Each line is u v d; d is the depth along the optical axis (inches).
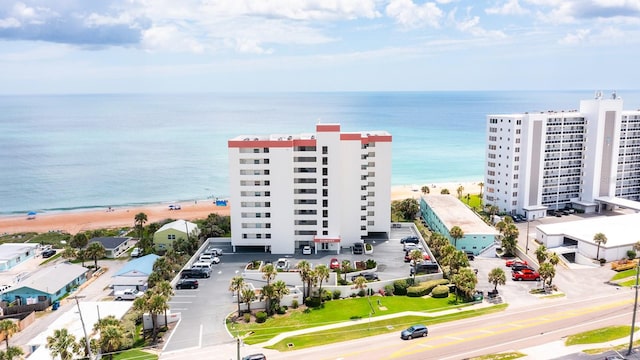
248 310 3476.9
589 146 6353.3
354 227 4916.3
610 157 6378.0
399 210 6397.6
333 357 2792.8
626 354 2701.8
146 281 4057.6
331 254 4692.4
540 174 6166.3
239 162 4645.7
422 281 4045.3
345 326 3248.0
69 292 4099.4
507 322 3250.5
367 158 4992.6
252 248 4857.3
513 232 4835.1
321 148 4608.8
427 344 2938.0
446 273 4119.1
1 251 5027.1
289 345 2970.0
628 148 6668.3
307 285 3762.3
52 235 6092.5
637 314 3309.5
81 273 4315.9
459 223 5162.4
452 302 3661.4
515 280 4116.6
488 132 6491.1
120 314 3383.4
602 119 6210.6
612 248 4527.6
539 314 3378.4
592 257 4601.4
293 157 4623.5
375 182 5059.1
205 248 4899.1
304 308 3587.6
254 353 2878.9
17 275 4471.0
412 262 4367.6
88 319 3321.9
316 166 4643.2
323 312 3501.5
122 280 4047.7
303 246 4889.3
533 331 3083.2
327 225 4744.1
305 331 3176.7
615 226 5118.1
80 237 5083.7
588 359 2664.9
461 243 4817.9
